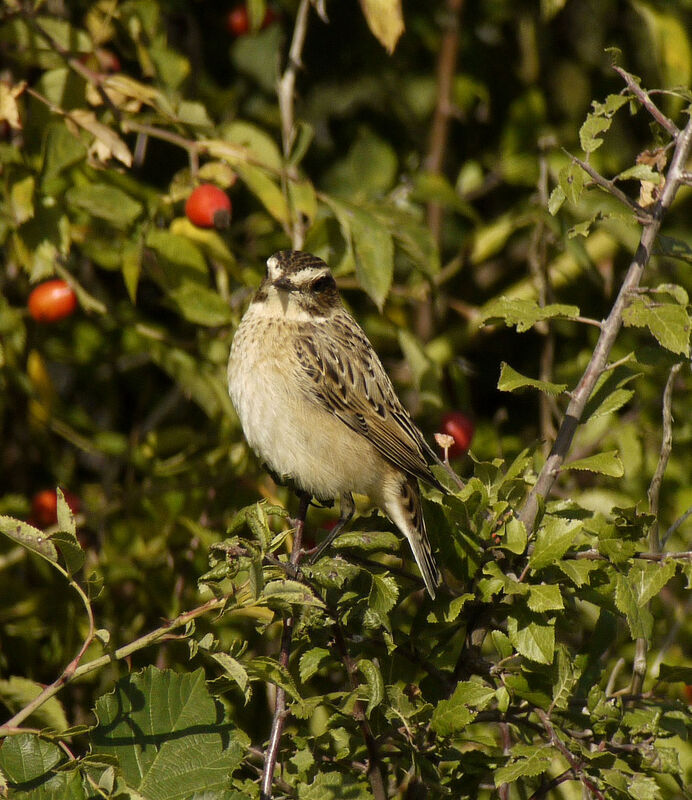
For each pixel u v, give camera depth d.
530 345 13.46
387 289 10.19
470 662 7.43
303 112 13.66
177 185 10.49
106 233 10.90
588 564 6.97
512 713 7.48
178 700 6.32
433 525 7.46
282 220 10.42
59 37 10.82
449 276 13.12
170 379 12.81
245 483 11.07
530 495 7.48
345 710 6.55
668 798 9.77
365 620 6.95
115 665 10.35
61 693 10.36
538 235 12.16
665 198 7.52
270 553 6.62
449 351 12.72
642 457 11.88
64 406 11.91
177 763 6.18
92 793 5.95
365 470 10.04
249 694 5.99
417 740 6.84
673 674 7.82
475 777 7.18
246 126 11.16
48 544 5.91
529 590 6.82
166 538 10.94
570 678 6.97
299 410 10.05
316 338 10.12
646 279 12.92
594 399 7.84
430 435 11.67
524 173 13.53
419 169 13.95
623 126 14.23
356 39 13.81
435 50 13.78
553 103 14.43
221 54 13.75
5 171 10.03
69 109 10.54
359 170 13.30
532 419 13.35
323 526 11.03
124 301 12.22
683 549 11.79
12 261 11.22
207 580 6.32
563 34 14.48
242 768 7.12
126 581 10.88
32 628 10.62
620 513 7.01
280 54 13.30
